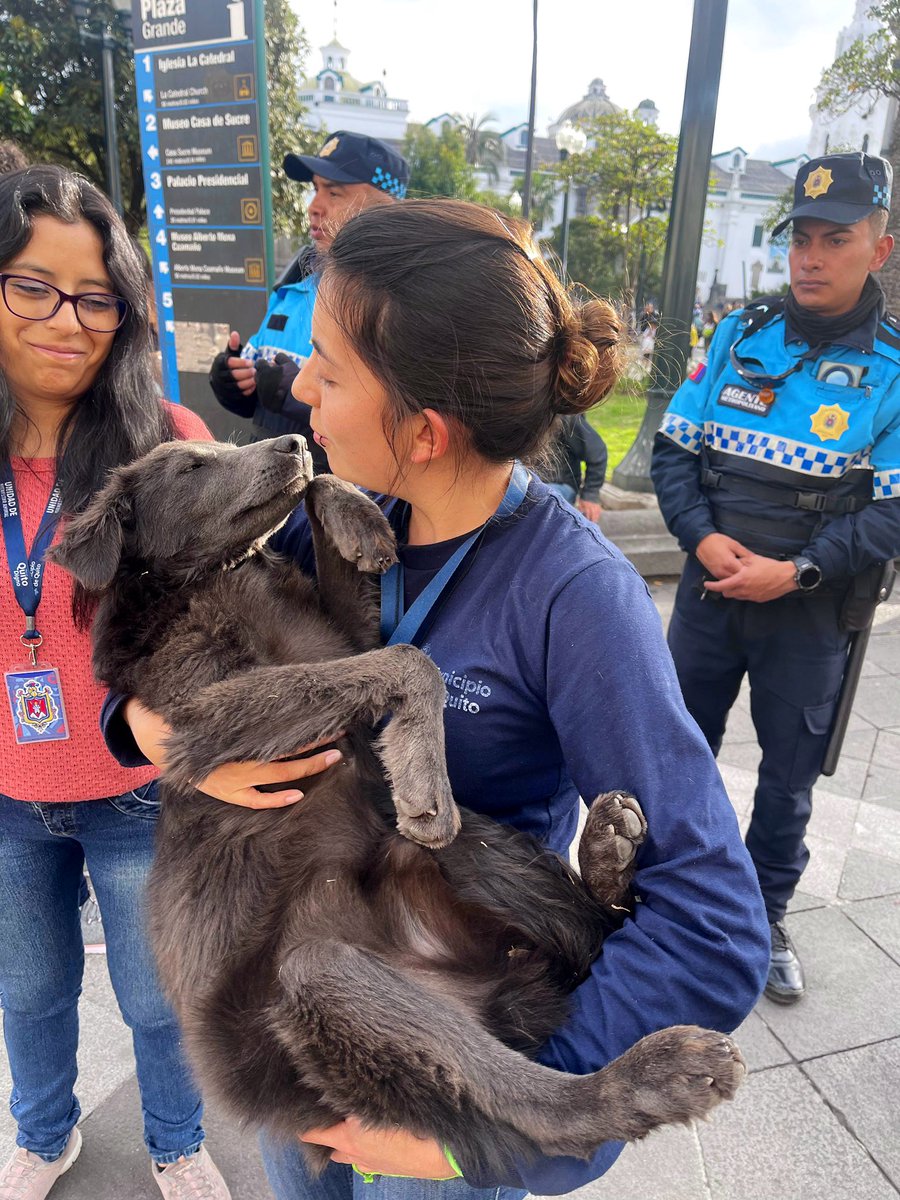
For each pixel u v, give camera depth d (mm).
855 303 2980
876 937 3357
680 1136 2568
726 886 1192
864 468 2986
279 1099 1567
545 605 1325
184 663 1856
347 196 4117
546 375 1312
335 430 1362
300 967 1584
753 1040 2904
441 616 1477
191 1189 2340
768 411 3082
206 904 1753
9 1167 2408
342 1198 1748
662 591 6980
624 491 8047
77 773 2035
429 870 1686
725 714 3521
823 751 3113
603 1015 1232
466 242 1252
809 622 3039
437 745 1466
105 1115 2674
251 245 5875
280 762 1684
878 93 8414
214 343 6207
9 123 14203
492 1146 1378
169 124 5828
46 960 2217
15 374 1997
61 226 1882
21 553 2002
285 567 2127
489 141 38750
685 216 6617
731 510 3162
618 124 24578
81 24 14211
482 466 1381
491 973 1619
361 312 1254
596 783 1293
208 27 5457
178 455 1997
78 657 2012
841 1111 2652
